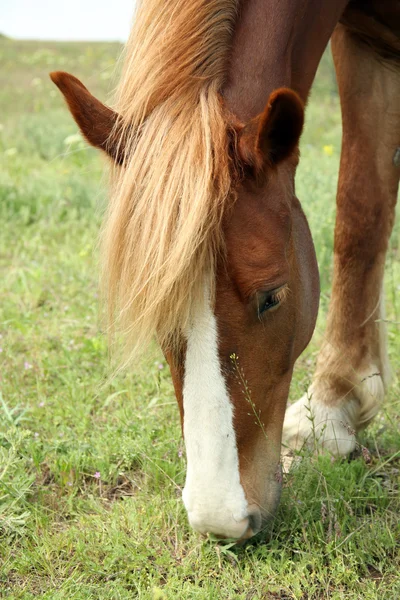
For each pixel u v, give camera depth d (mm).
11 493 3135
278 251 2350
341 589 2646
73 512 3137
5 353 4562
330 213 6121
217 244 2240
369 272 3529
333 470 3195
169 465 3307
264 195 2363
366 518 2994
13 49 29438
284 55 2691
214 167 2229
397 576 2654
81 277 5633
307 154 9367
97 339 4480
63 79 2430
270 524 2832
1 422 3652
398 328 4566
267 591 2658
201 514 2453
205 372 2363
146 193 2203
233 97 2482
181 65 2377
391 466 3438
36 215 7430
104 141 2438
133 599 2648
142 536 2939
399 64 3338
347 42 3361
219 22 2488
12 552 2928
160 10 2477
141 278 2189
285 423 3613
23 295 5508
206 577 2695
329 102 14531
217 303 2309
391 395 3959
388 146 3428
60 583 2736
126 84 2494
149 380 4168
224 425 2400
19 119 13805
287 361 2615
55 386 4199
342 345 3572
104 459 3463
